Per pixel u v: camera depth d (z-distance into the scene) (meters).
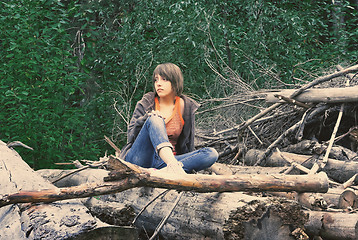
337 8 8.61
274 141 4.40
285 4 8.05
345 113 4.21
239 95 5.28
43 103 5.51
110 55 7.16
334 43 7.99
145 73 6.79
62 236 1.95
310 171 3.33
